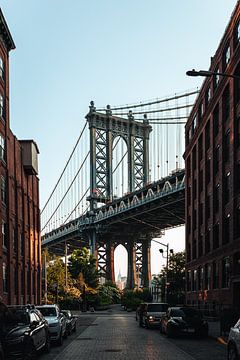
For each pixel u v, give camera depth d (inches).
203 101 2086.6
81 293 3339.1
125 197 3922.2
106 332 1215.6
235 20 1588.3
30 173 1989.4
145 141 4753.9
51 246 5236.2
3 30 1566.2
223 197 1707.7
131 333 1170.0
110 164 4527.6
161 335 1096.2
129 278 4781.0
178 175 3137.3
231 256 1563.7
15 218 1737.2
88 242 4495.6
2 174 1553.9
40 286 2217.0
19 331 583.2
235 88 1577.3
